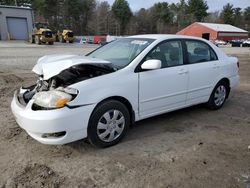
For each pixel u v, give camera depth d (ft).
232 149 12.35
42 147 12.13
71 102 10.63
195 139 13.33
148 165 10.81
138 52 13.50
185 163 11.03
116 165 10.76
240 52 87.40
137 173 10.25
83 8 248.32
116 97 12.18
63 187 9.37
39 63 12.84
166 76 13.92
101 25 286.87
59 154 11.55
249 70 39.04
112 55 14.43
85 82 11.16
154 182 9.73
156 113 14.07
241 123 15.69
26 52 60.18
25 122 10.72
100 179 9.84
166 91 14.14
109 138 12.12
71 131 10.78
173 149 12.21
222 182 9.80
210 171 10.49
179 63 14.98
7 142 12.55
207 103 17.58
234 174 10.32
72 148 12.09
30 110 10.78
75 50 71.92
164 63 14.19
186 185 9.60
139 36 15.51
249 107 18.92
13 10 124.16
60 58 12.94
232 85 18.67
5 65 37.27
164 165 10.84
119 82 12.04
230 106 19.08
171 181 9.80
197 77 15.75
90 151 11.85
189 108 18.28
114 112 12.03
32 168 10.46
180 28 313.53
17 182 9.59
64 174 10.11
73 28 247.29
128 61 13.15
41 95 10.92
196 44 16.24
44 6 214.48
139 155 11.59
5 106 17.93
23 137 13.09
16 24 126.82
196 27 233.76
